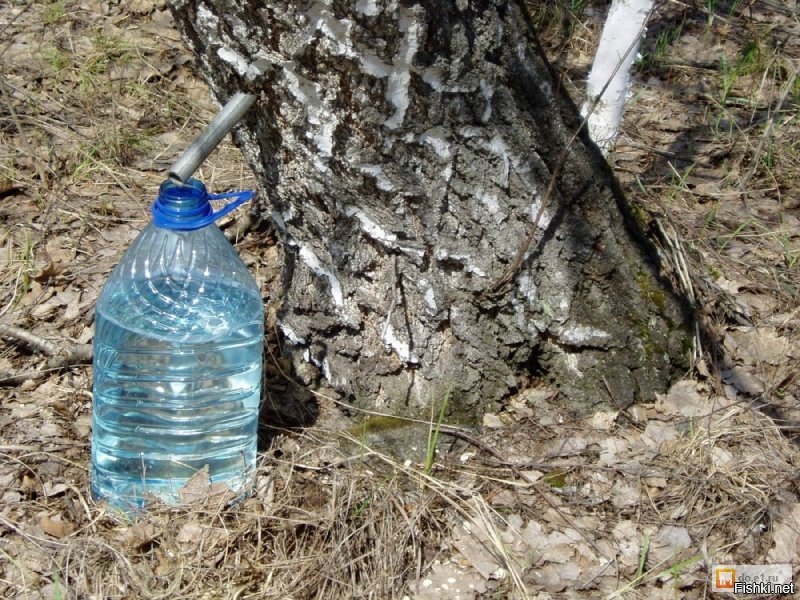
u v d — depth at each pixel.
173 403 1.72
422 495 1.76
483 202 1.75
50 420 1.83
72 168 2.28
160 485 1.73
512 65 1.72
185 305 1.69
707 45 2.93
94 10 2.71
